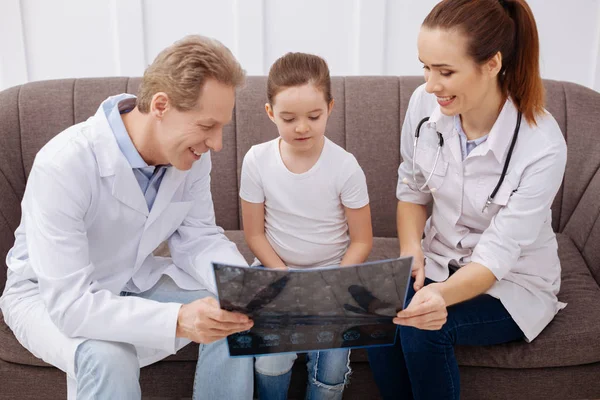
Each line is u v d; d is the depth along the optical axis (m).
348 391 1.73
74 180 1.34
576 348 1.60
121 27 2.42
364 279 1.19
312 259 1.62
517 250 1.51
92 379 1.29
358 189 1.58
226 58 1.28
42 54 2.48
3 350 1.60
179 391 1.69
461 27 1.37
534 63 1.47
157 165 1.46
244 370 1.43
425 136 1.63
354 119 2.09
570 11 2.46
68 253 1.33
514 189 1.52
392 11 2.45
